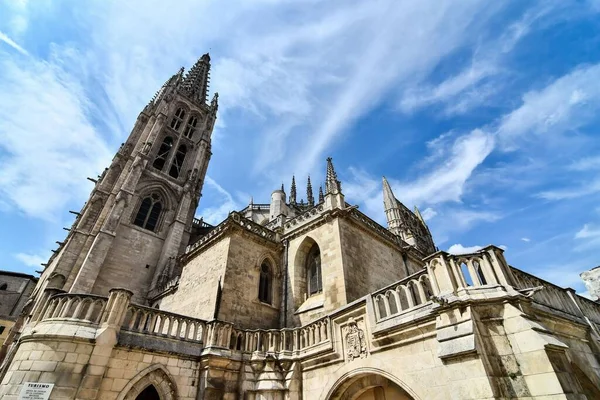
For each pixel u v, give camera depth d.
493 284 10.70
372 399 16.00
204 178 58.03
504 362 9.41
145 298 39.28
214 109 70.94
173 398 14.60
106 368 13.22
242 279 22.03
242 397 15.94
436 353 11.02
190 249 27.61
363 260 23.06
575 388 8.38
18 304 51.41
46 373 12.15
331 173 27.27
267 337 18.25
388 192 58.88
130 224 43.69
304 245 24.94
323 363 15.54
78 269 38.50
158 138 56.56
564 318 12.33
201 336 17.38
